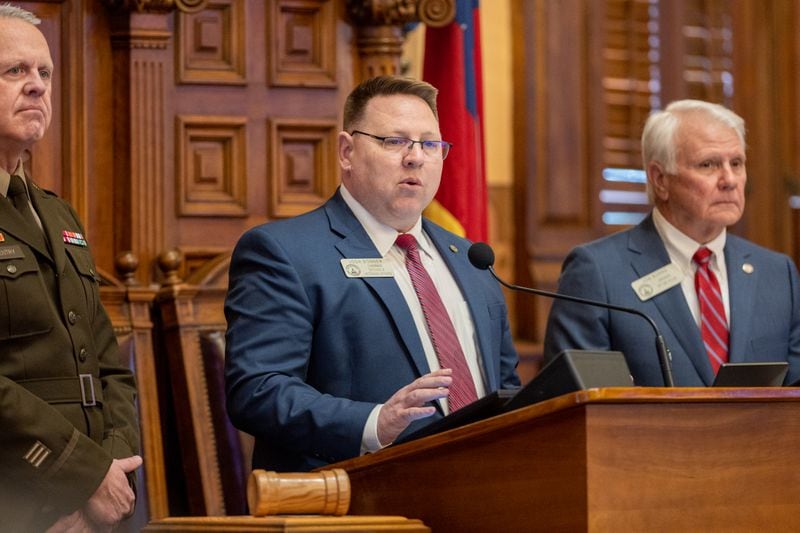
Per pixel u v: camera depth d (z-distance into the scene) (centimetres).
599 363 696
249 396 932
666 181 1222
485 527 698
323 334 973
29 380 885
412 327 984
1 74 922
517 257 2059
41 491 858
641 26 2169
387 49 1448
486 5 2056
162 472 1222
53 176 1314
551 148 2067
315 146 1428
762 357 1195
